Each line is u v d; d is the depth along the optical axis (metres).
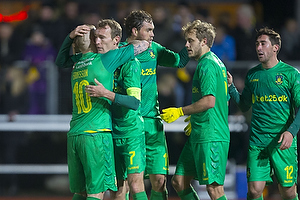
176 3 50.22
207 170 23.06
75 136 21.45
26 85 38.41
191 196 24.56
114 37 22.36
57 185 42.47
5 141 38.78
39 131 38.94
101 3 48.56
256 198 23.94
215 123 23.19
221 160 23.28
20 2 48.41
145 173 25.25
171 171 38.69
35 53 40.06
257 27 44.69
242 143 38.69
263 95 23.94
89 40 21.86
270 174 24.50
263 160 24.00
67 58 23.22
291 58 42.50
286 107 23.75
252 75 24.39
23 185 41.94
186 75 37.91
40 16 43.00
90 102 21.38
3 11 47.91
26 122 38.47
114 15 45.12
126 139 23.05
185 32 23.70
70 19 42.38
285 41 42.75
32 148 39.31
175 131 38.94
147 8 50.00
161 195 25.02
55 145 39.44
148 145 24.73
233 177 38.38
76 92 21.69
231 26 43.88
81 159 21.45
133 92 22.11
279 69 23.84
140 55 24.25
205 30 23.36
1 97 38.56
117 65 21.67
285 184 24.00
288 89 23.66
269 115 23.84
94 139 21.25
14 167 39.22
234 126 38.69
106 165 21.48
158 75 37.75
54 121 38.47
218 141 23.19
